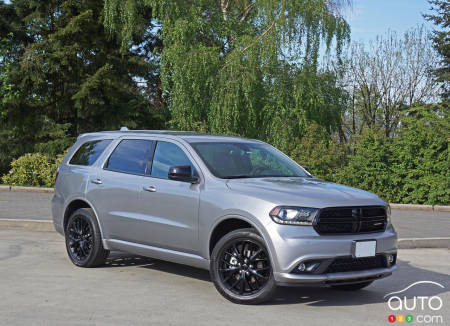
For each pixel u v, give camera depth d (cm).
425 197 1803
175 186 679
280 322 534
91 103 2505
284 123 2200
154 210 696
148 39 2989
